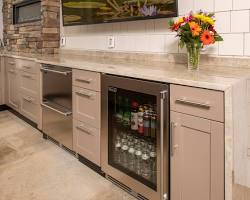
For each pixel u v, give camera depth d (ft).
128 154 6.55
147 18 7.72
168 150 5.21
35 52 12.69
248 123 5.06
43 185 6.77
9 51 14.20
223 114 4.30
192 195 4.91
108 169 6.81
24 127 11.18
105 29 9.68
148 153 5.98
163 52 7.84
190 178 4.90
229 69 6.23
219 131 4.39
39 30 12.19
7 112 13.44
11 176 7.19
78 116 7.68
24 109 11.35
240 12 6.06
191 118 4.75
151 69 6.40
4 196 6.28
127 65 7.37
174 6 6.99
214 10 6.48
